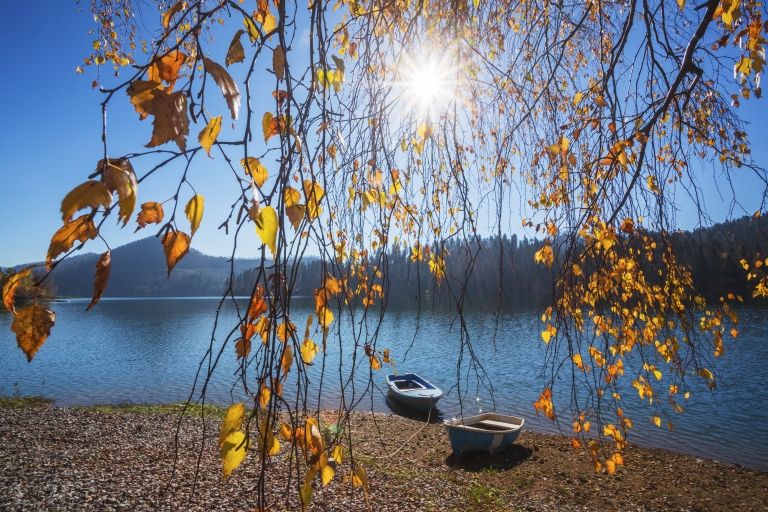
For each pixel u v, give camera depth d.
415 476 9.58
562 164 2.94
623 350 3.57
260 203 1.06
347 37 2.99
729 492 9.70
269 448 1.19
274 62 1.18
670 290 3.39
